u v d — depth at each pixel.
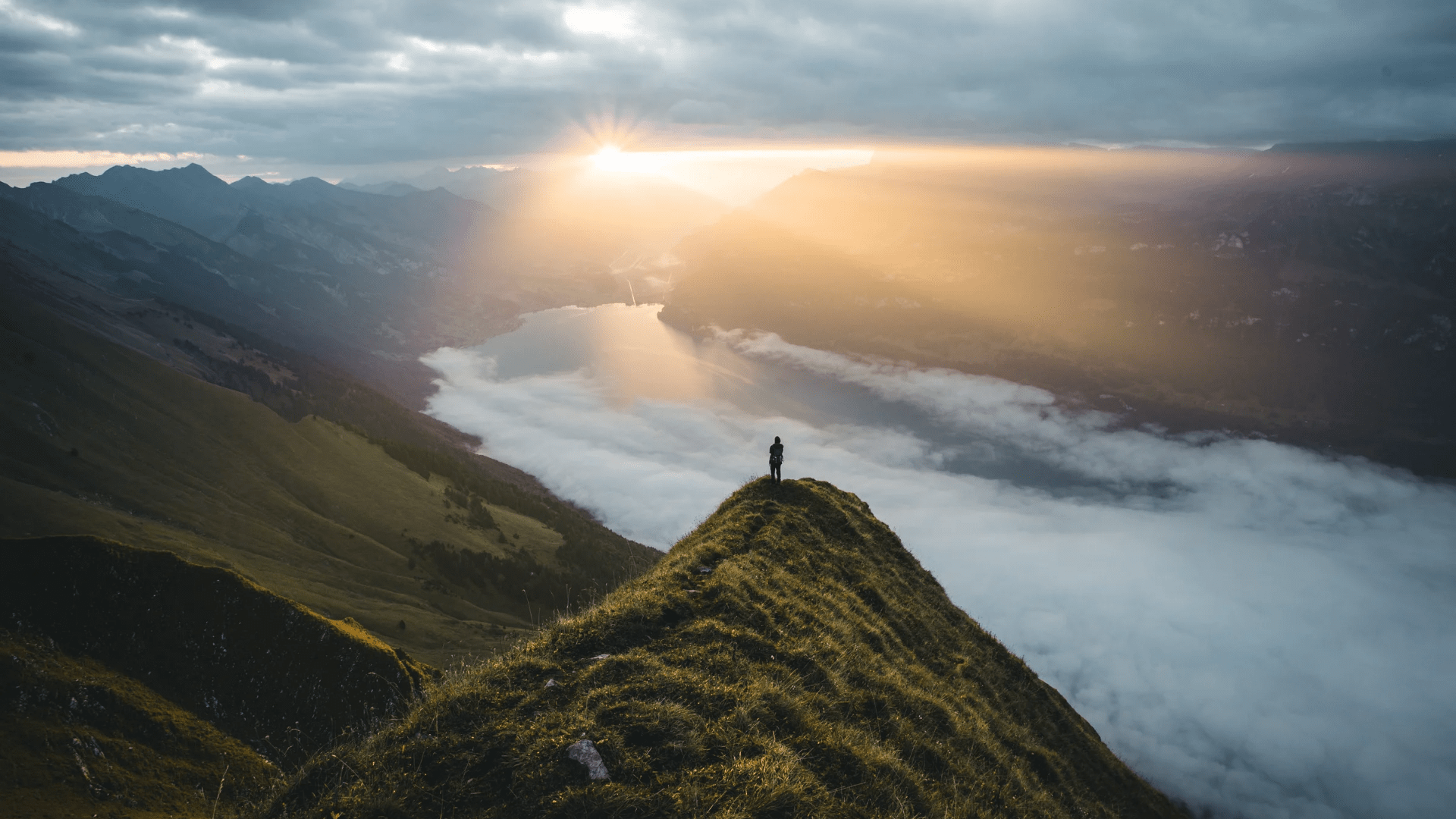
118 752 32.09
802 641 17.30
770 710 13.18
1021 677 30.28
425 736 11.30
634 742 11.28
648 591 17.66
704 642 15.38
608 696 12.36
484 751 10.85
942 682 21.64
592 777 10.27
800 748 12.41
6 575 38.03
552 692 12.58
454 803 9.85
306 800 10.30
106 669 36.53
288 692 39.66
